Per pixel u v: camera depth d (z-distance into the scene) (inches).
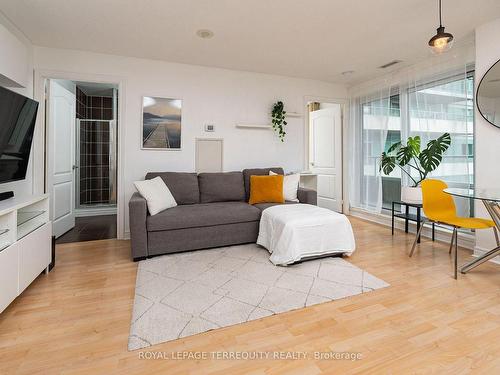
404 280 89.4
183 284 85.8
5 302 65.7
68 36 116.5
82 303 74.9
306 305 74.0
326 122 203.8
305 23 106.1
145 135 142.9
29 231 80.8
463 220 97.9
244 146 163.3
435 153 124.6
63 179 146.9
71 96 156.5
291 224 100.4
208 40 120.6
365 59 142.4
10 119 84.4
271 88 167.9
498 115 103.4
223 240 120.3
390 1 91.7
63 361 53.2
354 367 52.1
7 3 92.0
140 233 106.0
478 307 73.0
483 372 50.8
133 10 97.0
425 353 55.7
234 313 69.9
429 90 140.3
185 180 137.8
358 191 186.9
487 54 105.5
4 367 51.4
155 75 143.7
